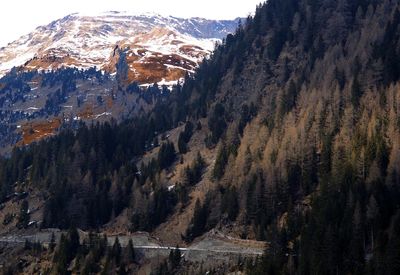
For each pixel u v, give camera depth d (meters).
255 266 133.50
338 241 124.56
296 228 144.12
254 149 182.25
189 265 155.00
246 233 161.00
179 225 180.12
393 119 155.12
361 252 122.06
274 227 146.25
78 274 165.88
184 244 169.62
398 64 180.75
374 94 171.00
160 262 159.75
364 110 164.00
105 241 173.50
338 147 157.12
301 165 166.62
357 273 117.38
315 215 136.50
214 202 175.75
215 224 170.75
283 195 162.50
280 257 129.88
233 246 155.75
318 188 157.38
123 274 161.50
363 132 155.75
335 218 132.88
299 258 127.88
